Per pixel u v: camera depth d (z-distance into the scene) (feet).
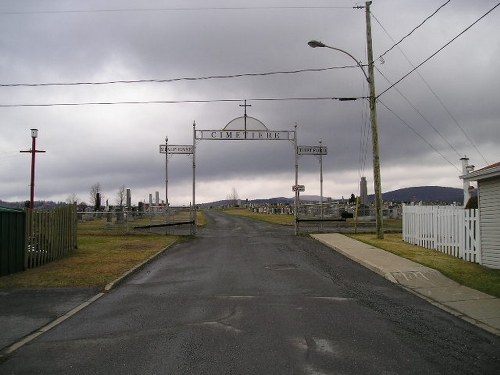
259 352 21.26
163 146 106.01
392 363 19.77
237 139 92.58
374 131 77.82
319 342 22.77
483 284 37.40
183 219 140.77
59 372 19.31
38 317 28.99
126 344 22.99
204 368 19.35
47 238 51.85
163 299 33.86
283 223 127.54
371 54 77.61
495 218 44.52
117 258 55.26
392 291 36.29
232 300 32.91
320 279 41.68
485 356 20.80
